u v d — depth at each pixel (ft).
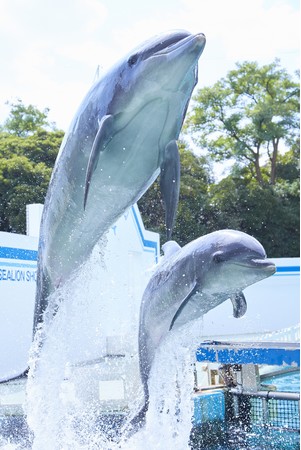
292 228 86.94
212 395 21.84
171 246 16.53
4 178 78.59
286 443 19.06
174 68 10.75
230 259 14.32
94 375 26.61
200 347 21.59
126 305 38.32
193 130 96.84
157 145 11.85
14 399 24.63
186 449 17.24
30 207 35.81
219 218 84.69
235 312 15.69
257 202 85.20
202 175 89.51
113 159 11.93
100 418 21.47
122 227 40.11
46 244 14.12
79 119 12.41
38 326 15.21
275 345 20.88
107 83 11.78
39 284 14.92
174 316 14.56
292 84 94.43
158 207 73.15
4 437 19.67
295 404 21.31
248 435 20.07
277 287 49.16
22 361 32.89
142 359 16.75
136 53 11.38
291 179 94.84
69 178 12.82
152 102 11.25
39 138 85.97
